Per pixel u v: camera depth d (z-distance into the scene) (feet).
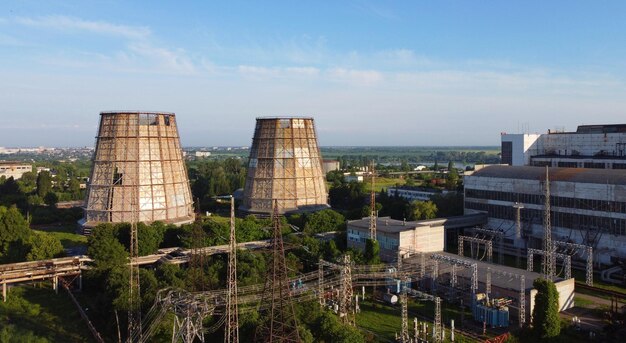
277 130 586.86
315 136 620.90
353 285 331.77
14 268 337.72
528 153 613.11
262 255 376.27
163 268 331.16
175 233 437.99
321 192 616.80
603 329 260.83
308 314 266.98
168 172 522.88
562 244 369.71
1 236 401.29
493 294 305.94
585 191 403.95
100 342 261.44
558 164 569.23
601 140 550.36
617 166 507.71
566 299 303.07
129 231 398.21
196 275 314.76
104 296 297.74
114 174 497.46
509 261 423.23
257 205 588.91
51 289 347.97
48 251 375.86
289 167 588.09
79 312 305.12
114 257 356.38
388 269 336.90
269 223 467.11
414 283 353.10
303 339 238.68
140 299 274.77
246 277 317.42
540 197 436.35
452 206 542.57
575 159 549.95
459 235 437.17
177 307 245.65
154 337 256.93
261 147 594.24
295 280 322.14
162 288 281.54
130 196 495.00
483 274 327.67
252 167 603.26
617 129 558.97
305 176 597.52
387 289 340.18
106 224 395.14
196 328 229.86
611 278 357.00
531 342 255.91
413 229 393.91
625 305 280.72
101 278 337.93
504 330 274.36
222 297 269.64
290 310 252.62
